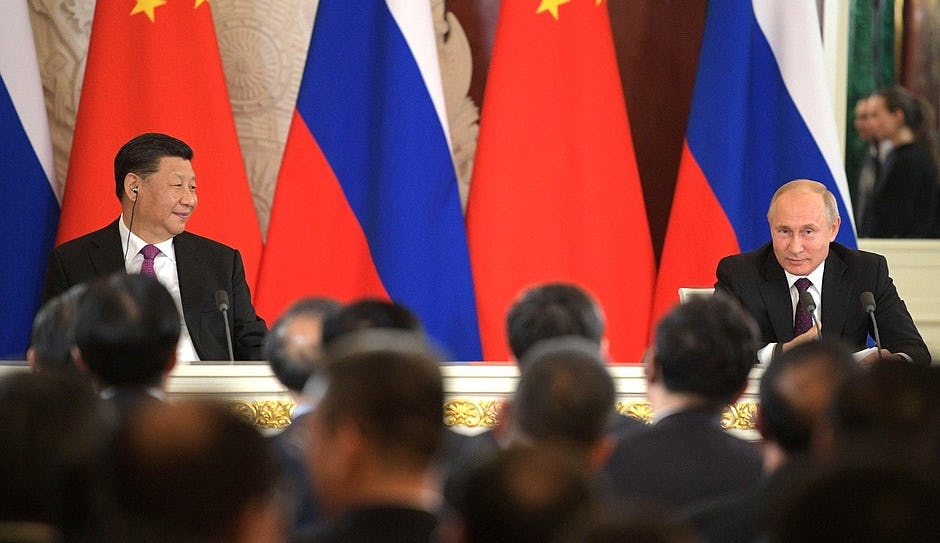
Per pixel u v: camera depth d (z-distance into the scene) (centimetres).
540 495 229
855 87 1155
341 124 1070
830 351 402
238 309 923
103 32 1066
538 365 374
